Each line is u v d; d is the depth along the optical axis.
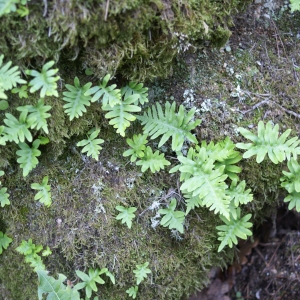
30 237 0.54
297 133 0.57
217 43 0.55
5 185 0.54
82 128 0.51
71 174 0.54
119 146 0.55
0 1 0.40
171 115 0.52
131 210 0.53
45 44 0.44
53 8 0.41
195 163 0.51
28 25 0.42
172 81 0.56
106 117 0.49
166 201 0.55
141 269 0.54
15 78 0.42
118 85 0.52
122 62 0.47
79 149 0.54
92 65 0.48
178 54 0.53
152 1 0.43
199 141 0.55
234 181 0.53
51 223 0.54
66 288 0.52
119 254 0.54
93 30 0.43
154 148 0.56
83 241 0.53
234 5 0.52
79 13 0.41
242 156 0.53
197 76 0.56
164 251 0.57
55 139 0.50
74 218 0.53
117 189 0.54
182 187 0.50
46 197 0.52
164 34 0.46
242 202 0.52
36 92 0.47
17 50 0.44
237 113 0.55
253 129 0.55
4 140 0.45
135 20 0.43
